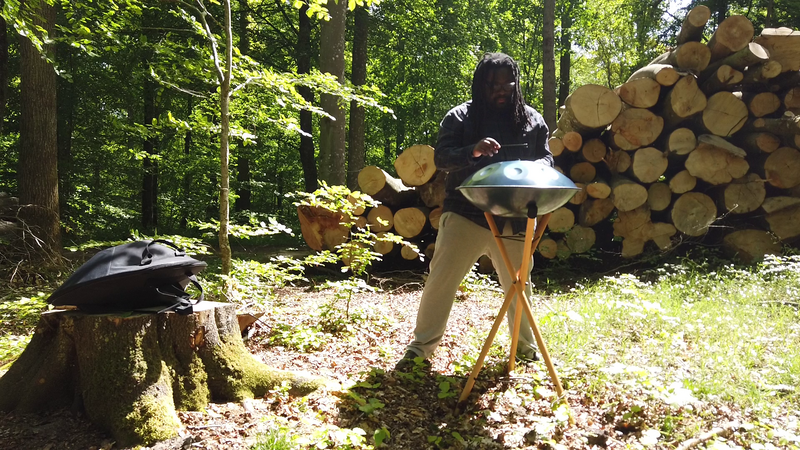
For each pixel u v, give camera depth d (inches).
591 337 147.8
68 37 162.4
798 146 270.8
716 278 230.8
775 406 106.8
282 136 714.2
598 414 108.7
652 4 663.1
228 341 113.5
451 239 130.0
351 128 530.0
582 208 300.8
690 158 282.2
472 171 127.6
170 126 159.3
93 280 98.6
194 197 659.4
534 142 131.7
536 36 861.8
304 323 171.0
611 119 282.5
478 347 148.6
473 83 128.6
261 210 732.0
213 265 329.4
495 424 106.0
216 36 172.1
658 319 161.9
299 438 89.6
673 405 93.7
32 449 89.2
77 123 504.7
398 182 323.6
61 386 101.5
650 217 296.8
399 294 255.3
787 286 210.4
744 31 276.5
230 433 94.8
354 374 126.3
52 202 323.6
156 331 102.7
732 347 139.1
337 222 299.6
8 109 472.4
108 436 93.5
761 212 291.1
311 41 571.5
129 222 615.2
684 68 291.3
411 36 565.0
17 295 231.5
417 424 106.0
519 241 130.8
